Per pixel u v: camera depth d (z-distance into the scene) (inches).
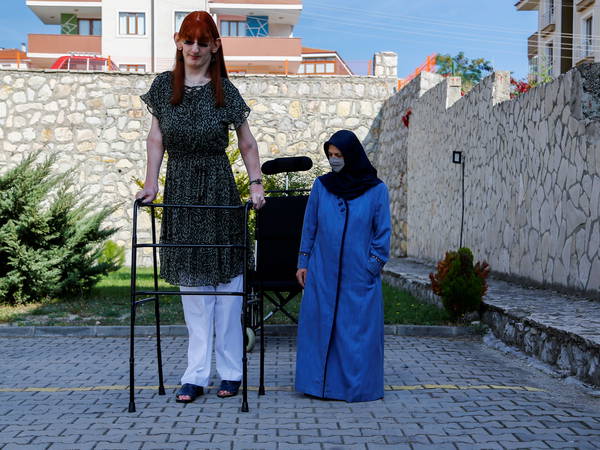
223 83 183.0
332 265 187.9
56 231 402.6
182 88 179.8
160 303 397.1
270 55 1545.3
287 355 258.7
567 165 340.5
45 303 397.1
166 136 181.8
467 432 149.7
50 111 687.7
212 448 139.9
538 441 142.7
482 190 466.6
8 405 176.6
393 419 161.8
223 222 183.5
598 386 196.9
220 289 186.7
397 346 276.1
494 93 448.5
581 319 250.2
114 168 691.4
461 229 489.4
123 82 693.3
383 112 730.8
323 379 183.3
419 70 651.5
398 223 694.5
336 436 147.9
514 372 224.2
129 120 693.9
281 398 185.3
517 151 406.3
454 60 1223.5
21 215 387.9
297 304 392.5
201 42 177.0
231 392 186.1
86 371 226.7
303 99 716.7
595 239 312.0
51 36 1565.0
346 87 723.4
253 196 179.8
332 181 194.9
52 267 398.3
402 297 414.0
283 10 1642.5
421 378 212.1
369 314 184.9
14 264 382.9
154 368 231.9
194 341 185.3
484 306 311.6
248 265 188.7
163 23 1598.2
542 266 370.3
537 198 377.1
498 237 436.5
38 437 147.3
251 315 266.4
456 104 522.3
